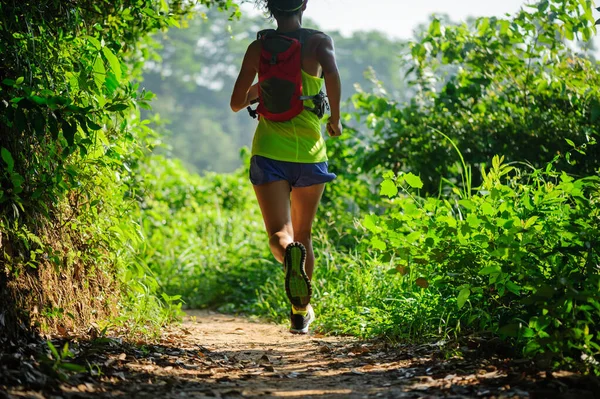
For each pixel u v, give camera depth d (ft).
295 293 19.11
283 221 19.76
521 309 19.53
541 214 20.24
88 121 17.92
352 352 21.18
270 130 19.83
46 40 19.89
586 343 16.24
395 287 27.27
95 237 21.72
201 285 43.32
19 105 17.04
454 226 20.80
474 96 36.45
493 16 36.37
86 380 14.98
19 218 18.34
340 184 43.47
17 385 13.50
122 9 25.26
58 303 19.53
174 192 59.67
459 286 20.66
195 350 20.80
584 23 33.24
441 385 15.40
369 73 41.22
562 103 33.73
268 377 17.34
